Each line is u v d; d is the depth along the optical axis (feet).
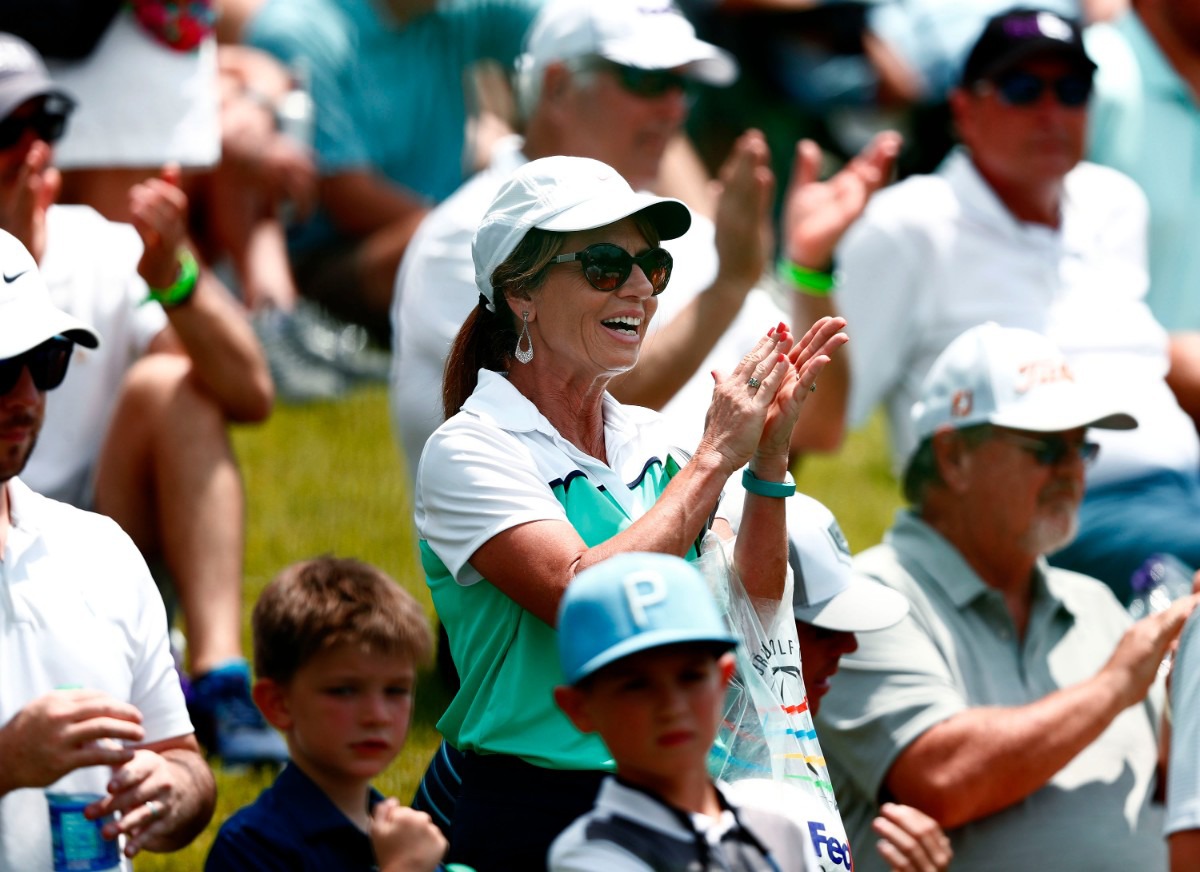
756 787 48.37
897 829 59.52
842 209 80.18
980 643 66.59
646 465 52.31
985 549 68.23
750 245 72.08
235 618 73.26
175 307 72.23
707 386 77.20
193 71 89.71
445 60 123.54
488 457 49.47
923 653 64.18
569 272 50.16
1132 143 104.99
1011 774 61.52
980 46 89.71
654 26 80.74
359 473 102.17
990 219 88.28
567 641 40.88
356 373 115.34
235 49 119.14
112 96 88.63
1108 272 90.99
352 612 52.95
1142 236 93.20
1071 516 68.28
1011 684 66.28
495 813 49.06
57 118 70.74
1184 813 53.57
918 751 61.98
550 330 50.80
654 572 40.86
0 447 48.85
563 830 48.24
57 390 72.43
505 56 124.88
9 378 48.60
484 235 50.83
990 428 67.72
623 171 81.46
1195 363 97.04
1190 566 82.53
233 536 73.77
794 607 56.90
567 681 41.22
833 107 133.59
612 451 52.24
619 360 50.78
